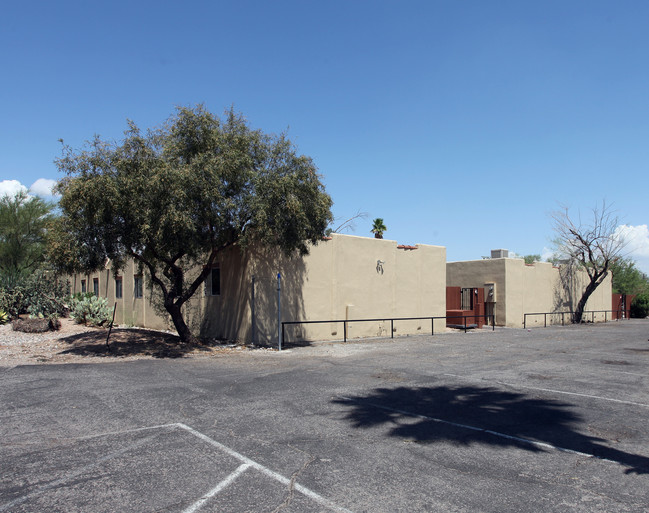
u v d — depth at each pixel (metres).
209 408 7.86
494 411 7.77
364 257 20.41
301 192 15.17
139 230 13.59
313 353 14.97
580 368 12.11
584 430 6.76
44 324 19.78
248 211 14.92
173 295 16.52
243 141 14.92
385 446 6.04
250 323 16.75
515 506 4.39
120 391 9.15
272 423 7.00
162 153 14.04
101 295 30.80
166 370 11.65
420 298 22.78
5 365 12.41
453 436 6.46
